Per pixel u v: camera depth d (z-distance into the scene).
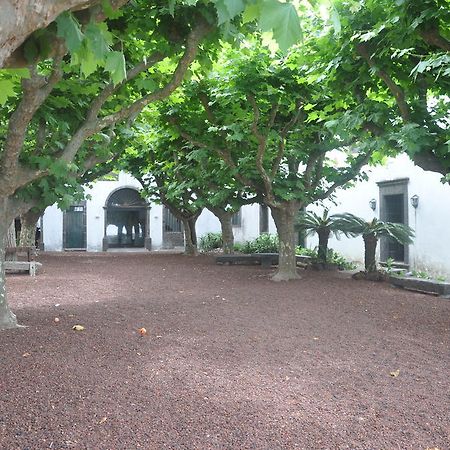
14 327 5.63
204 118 9.60
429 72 6.13
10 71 2.69
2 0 1.50
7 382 3.77
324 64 6.97
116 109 7.17
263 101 8.88
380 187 15.16
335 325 6.24
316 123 9.92
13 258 13.49
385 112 6.69
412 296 8.82
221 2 1.74
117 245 28.09
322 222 12.86
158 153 14.84
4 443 2.82
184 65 5.49
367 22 6.14
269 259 14.70
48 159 5.64
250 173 10.11
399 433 3.08
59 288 9.52
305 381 4.03
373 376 4.20
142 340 5.21
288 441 2.94
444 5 5.43
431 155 6.28
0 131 6.59
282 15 1.58
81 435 2.95
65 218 25.77
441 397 3.72
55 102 6.17
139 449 2.80
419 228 13.39
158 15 5.35
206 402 3.51
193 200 17.88
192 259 17.72
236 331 5.78
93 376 3.98
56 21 2.08
